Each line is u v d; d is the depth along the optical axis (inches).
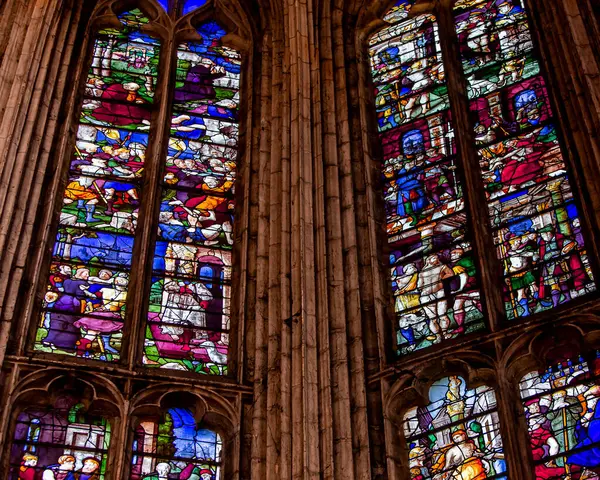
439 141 746.8
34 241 690.8
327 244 693.9
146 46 831.1
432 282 687.1
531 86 741.9
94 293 692.1
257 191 741.3
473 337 648.4
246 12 846.5
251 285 699.4
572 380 613.6
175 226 731.4
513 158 714.2
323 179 722.2
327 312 663.1
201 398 646.5
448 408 632.4
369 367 653.3
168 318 689.0
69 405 639.8
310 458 604.4
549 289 653.3
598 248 642.8
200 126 788.0
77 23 798.5
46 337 666.8
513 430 603.8
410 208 724.7
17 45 753.0
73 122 762.8
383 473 613.9
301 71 772.6
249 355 669.9
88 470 621.0
